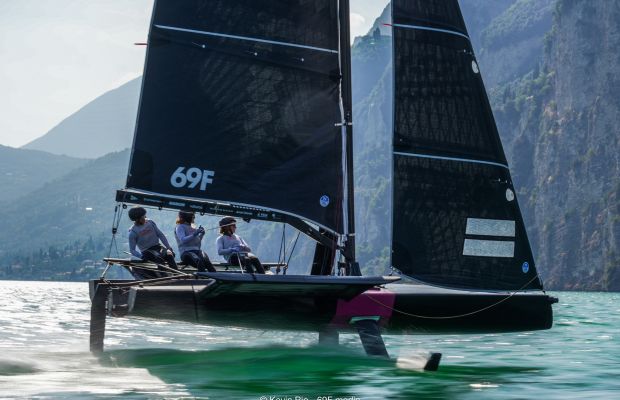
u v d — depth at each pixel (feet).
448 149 150.92
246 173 140.67
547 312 149.79
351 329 139.23
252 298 130.72
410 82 151.23
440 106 151.84
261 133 141.69
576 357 146.41
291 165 142.61
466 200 150.30
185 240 147.13
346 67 147.13
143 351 142.00
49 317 276.62
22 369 117.29
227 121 140.56
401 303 139.13
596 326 240.94
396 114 149.79
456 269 147.95
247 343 155.63
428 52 153.07
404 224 146.82
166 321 136.26
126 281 141.18
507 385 107.14
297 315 135.03
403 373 118.21
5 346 155.74
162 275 145.28
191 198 137.90
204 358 132.36
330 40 146.51
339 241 144.36
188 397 94.02
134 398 92.89
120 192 135.74
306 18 145.28
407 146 148.87
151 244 148.66
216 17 141.38
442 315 141.90
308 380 109.50
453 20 155.43
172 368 120.47
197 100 139.64
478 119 153.58
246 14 142.61
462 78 153.99
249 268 143.43
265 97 142.31
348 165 145.89
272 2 143.74
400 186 147.64
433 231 147.84
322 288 125.08
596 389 103.81
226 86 140.87
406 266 146.00
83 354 136.26
